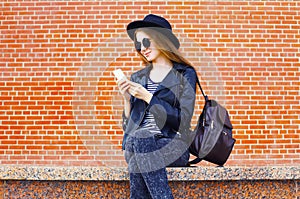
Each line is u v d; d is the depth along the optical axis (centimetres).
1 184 332
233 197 327
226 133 323
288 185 332
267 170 326
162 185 285
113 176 322
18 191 332
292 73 552
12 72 550
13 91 547
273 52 554
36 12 557
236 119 545
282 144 543
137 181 295
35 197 331
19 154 539
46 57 551
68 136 540
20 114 544
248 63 551
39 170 328
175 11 554
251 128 544
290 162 541
